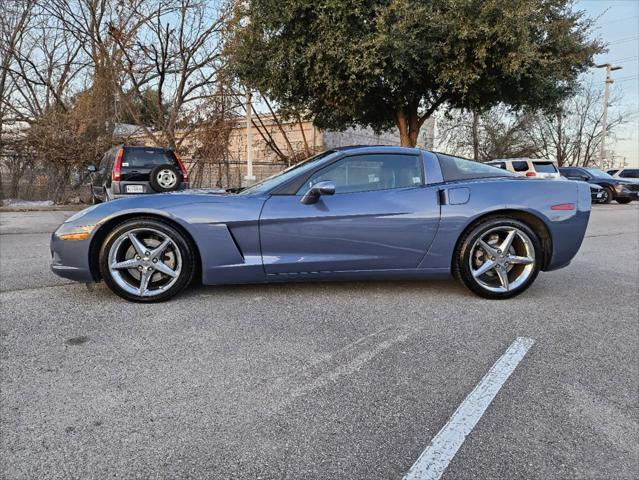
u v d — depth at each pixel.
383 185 3.60
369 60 9.61
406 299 3.67
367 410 2.01
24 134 13.52
